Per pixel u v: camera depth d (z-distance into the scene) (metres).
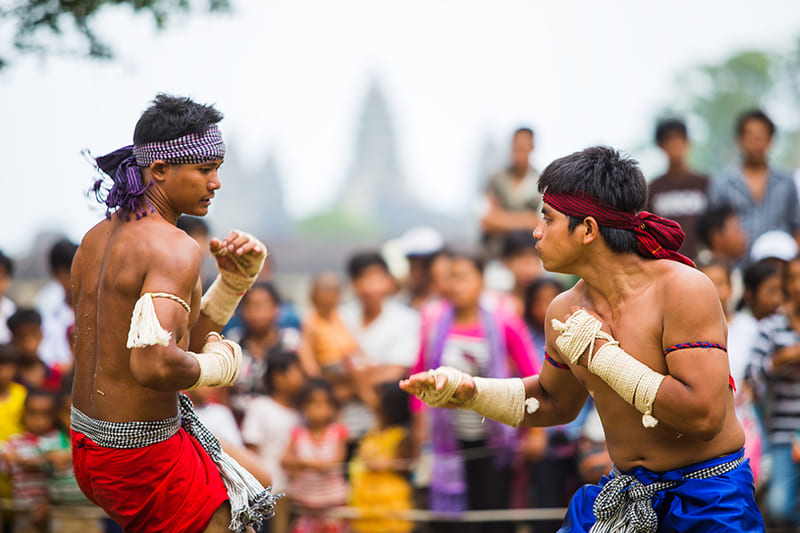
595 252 5.18
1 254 12.52
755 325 9.45
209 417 9.75
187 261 5.05
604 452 9.48
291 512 10.42
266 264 14.19
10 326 11.53
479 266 10.27
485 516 9.92
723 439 5.17
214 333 5.45
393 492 10.56
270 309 11.32
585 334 5.05
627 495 5.27
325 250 60.88
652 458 5.25
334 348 11.58
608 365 4.96
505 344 10.11
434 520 10.09
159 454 5.22
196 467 5.37
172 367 4.85
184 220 10.42
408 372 10.76
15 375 11.30
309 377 11.27
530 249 12.14
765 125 12.40
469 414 10.06
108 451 5.19
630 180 5.15
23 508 10.51
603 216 5.11
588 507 5.59
